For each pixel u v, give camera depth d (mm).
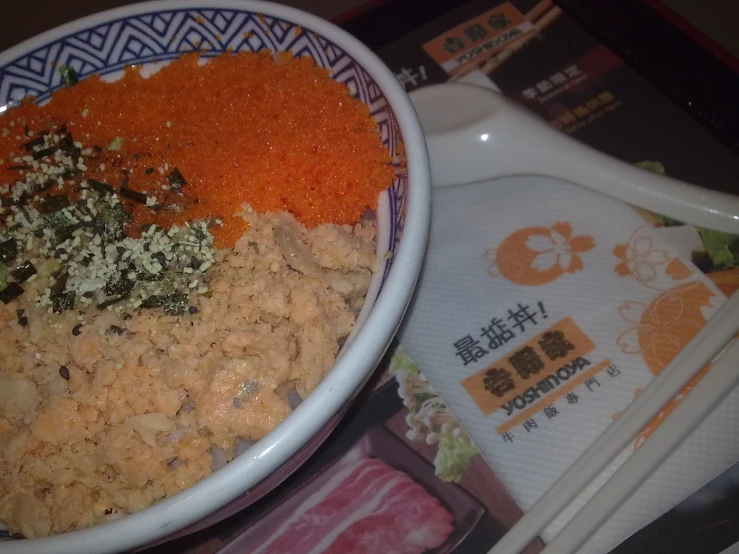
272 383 169
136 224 195
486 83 271
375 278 183
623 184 228
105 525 140
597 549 175
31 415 177
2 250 197
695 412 183
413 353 215
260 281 180
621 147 248
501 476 191
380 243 190
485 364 210
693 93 253
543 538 180
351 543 185
